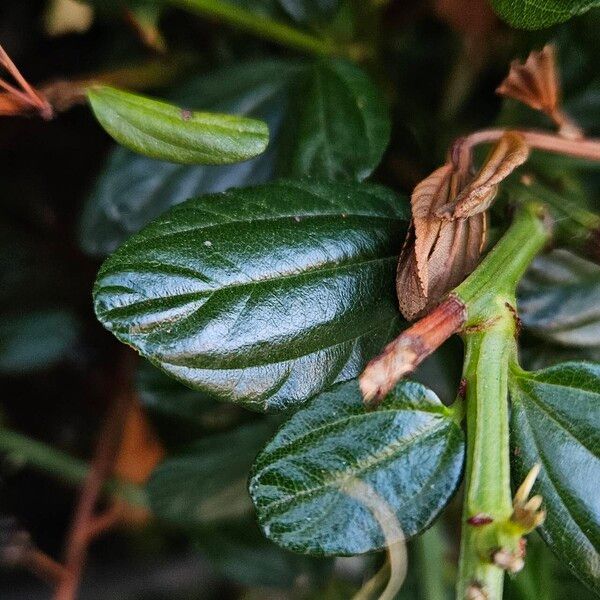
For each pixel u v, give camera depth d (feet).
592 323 0.78
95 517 1.03
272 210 0.66
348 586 0.99
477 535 0.61
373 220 0.67
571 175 0.84
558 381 0.65
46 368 1.01
